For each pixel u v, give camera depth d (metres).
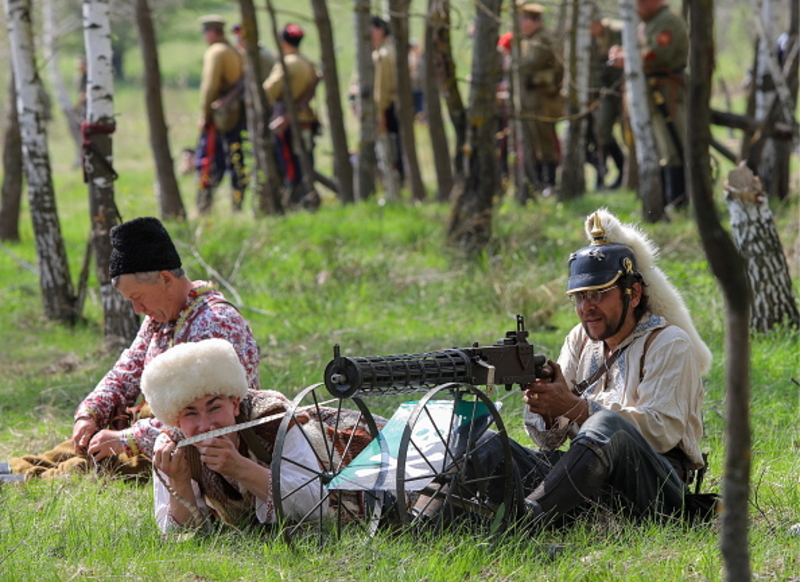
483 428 11.94
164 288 14.50
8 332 28.19
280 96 45.53
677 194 36.59
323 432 12.24
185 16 97.25
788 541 11.96
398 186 46.72
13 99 40.19
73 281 34.00
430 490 11.86
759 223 22.89
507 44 46.28
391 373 11.07
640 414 12.37
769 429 16.72
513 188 46.59
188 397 11.99
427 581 10.89
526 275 28.59
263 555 11.70
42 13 70.50
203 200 44.88
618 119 47.72
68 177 65.62
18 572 11.37
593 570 11.08
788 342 21.75
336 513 12.34
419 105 57.88
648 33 36.12
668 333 12.66
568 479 11.93
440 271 31.33
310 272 31.94
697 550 11.50
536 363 12.26
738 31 80.62
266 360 23.38
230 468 12.01
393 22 44.59
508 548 11.52
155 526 12.98
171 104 98.50
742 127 37.25
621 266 12.49
